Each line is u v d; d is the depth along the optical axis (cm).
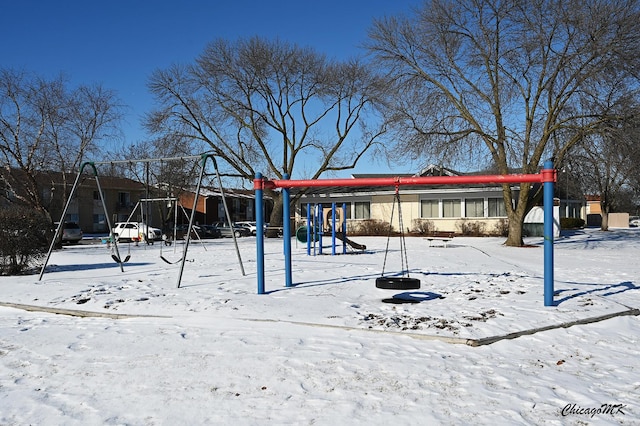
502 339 682
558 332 723
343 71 3447
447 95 2481
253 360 589
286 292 1020
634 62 2055
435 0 2405
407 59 2505
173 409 457
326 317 795
